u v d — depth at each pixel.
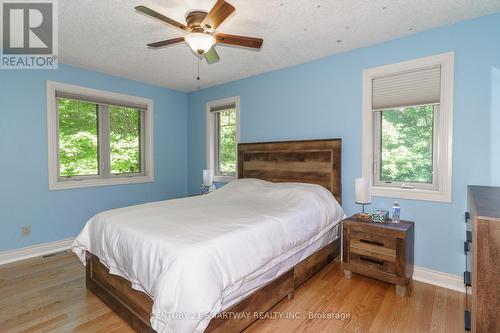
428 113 2.55
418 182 2.62
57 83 3.23
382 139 2.82
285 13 2.11
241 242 1.66
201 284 1.34
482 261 0.94
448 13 2.13
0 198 2.88
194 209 2.38
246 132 3.86
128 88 3.91
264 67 3.40
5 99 2.90
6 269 2.72
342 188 2.96
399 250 2.21
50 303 2.09
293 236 2.06
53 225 3.26
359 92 2.82
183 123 4.69
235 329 1.62
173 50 2.85
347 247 2.49
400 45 2.56
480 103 2.19
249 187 3.13
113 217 2.10
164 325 1.33
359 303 2.09
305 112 3.24
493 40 2.13
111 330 1.77
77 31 2.41
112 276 1.99
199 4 1.96
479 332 0.94
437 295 2.21
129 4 1.98
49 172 3.21
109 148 3.82
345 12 2.10
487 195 1.61
